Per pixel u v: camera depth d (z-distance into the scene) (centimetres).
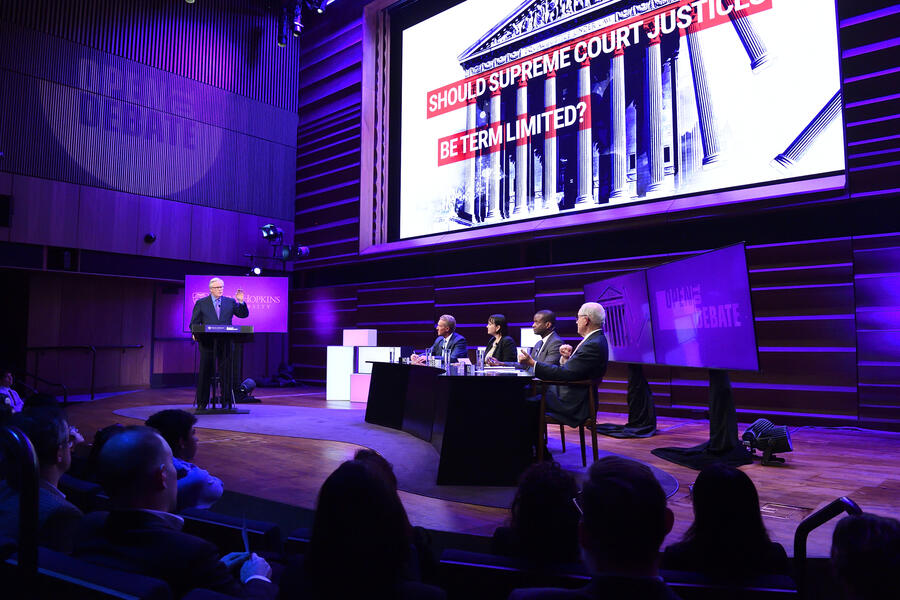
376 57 1092
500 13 915
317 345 1159
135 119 1003
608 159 790
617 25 789
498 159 905
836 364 632
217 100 1107
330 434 550
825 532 261
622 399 789
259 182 1157
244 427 586
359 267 1141
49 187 905
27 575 104
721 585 119
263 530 167
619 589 89
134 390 1052
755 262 693
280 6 1202
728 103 693
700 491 135
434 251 969
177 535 125
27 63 895
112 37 986
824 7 636
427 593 98
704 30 713
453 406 372
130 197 988
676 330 481
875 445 505
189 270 1058
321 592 97
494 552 152
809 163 641
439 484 363
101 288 1030
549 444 522
